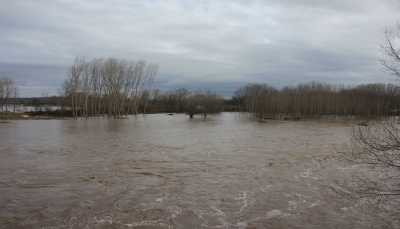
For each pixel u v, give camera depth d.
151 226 12.98
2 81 87.81
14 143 34.75
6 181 19.11
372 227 12.95
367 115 68.88
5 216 13.80
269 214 14.30
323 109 81.88
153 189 17.78
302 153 28.95
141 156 27.48
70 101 88.19
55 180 19.44
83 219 13.57
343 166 23.28
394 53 8.92
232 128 54.66
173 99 125.69
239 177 20.45
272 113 85.81
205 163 24.66
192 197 16.48
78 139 38.47
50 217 13.74
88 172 21.52
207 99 106.19
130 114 104.62
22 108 116.88
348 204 15.42
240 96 143.75
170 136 42.28
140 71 97.31
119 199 16.06
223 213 14.40
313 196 16.64
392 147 9.72
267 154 28.55
